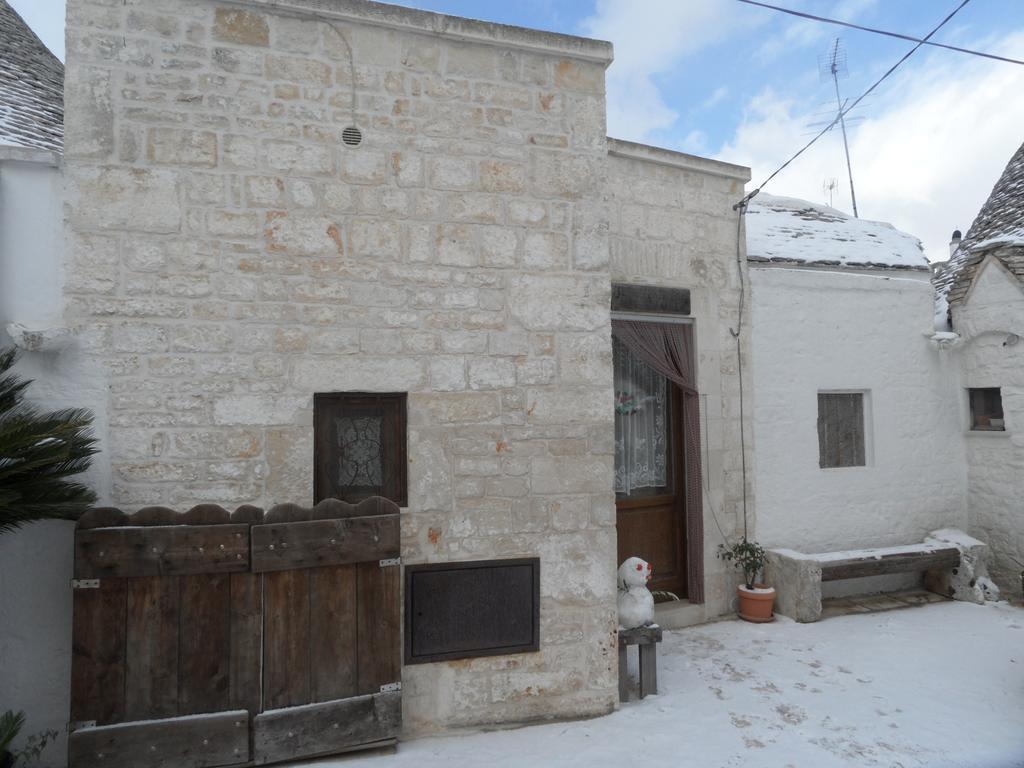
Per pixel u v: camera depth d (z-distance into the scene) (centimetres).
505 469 381
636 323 550
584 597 391
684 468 577
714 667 459
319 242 355
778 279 616
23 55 574
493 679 373
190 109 339
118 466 325
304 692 328
